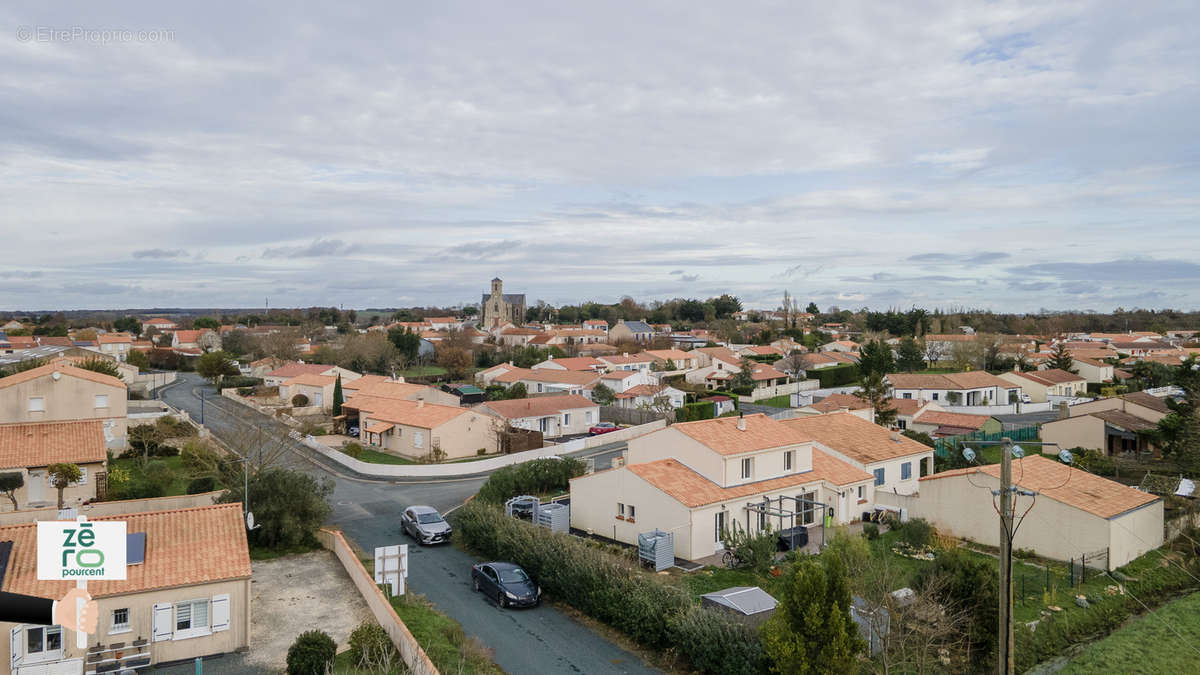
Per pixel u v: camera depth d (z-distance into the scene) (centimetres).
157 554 2683
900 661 2392
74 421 4553
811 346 14900
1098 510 3525
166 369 12231
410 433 6125
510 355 13050
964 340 12456
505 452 6212
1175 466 5178
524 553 3338
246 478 3688
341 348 12900
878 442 4922
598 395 8631
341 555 3547
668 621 2580
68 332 16188
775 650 2134
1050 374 9656
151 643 2514
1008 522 2047
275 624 2830
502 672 2472
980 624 2564
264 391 9181
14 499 3978
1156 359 11031
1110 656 2708
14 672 2269
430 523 3978
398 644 2516
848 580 2164
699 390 10150
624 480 3825
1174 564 3616
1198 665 2655
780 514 3669
